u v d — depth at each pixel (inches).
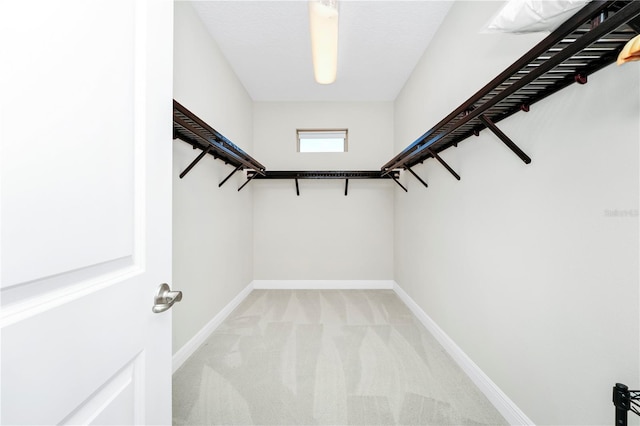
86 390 16.1
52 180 14.2
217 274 82.2
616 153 28.6
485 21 51.4
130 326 20.0
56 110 14.4
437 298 73.0
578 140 32.7
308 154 122.5
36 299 13.5
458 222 61.7
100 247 17.2
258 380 55.1
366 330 78.0
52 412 14.1
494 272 48.9
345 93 114.3
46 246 13.8
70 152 15.2
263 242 123.1
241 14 68.4
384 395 50.8
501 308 47.0
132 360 20.6
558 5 22.2
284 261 123.2
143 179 21.5
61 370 14.6
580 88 32.4
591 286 31.3
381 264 123.0
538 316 39.0
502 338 46.6
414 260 92.2
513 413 43.6
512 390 44.1
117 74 18.8
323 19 52.5
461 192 60.3
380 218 123.0
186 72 63.2
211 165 77.7
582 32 26.3
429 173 78.7
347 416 45.8
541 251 38.4
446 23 68.1
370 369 58.9
